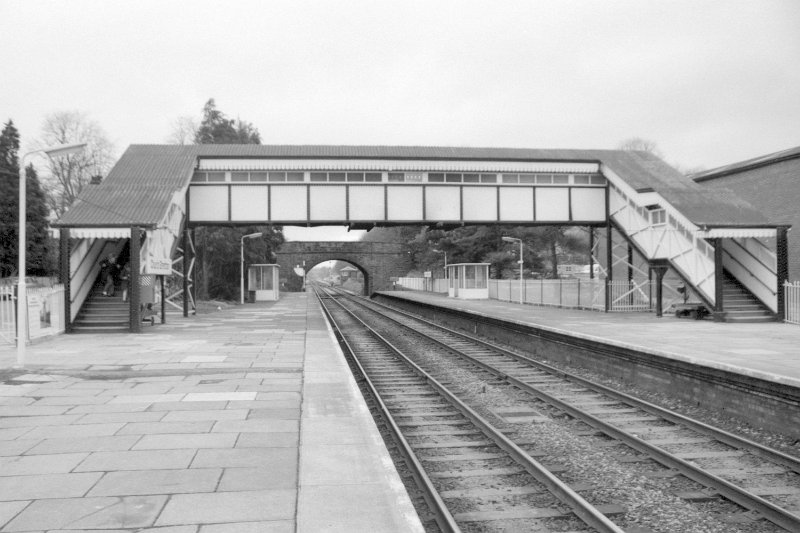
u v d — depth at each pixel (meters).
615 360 14.25
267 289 55.84
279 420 8.24
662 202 24.81
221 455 6.62
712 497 6.32
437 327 27.66
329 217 27.83
